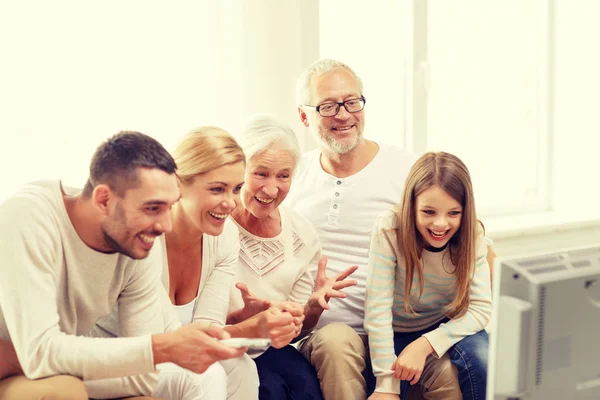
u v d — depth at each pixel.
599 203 3.58
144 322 1.62
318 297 1.97
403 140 3.21
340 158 2.28
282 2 2.59
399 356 1.96
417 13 3.14
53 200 1.48
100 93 2.36
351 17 3.03
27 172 2.26
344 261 2.26
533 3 3.70
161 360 1.43
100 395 1.58
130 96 2.41
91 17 2.33
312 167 2.38
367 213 2.27
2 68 2.21
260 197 2.00
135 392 1.58
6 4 2.20
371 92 3.12
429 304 2.09
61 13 2.28
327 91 2.22
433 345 1.97
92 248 1.50
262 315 1.77
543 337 1.05
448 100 3.43
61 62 2.29
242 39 2.54
